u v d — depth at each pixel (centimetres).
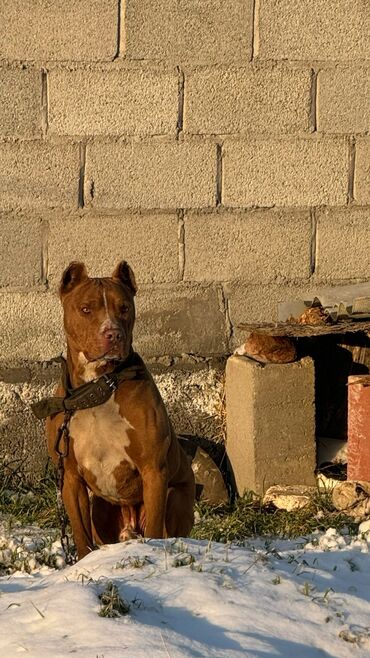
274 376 834
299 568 500
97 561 507
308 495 811
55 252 865
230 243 896
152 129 873
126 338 611
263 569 486
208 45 877
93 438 619
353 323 813
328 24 897
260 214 899
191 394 893
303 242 909
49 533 726
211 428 898
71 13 851
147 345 886
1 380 855
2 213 853
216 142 886
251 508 809
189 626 424
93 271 873
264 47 888
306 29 893
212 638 414
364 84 908
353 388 809
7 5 840
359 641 428
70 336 624
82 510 639
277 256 905
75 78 857
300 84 896
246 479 849
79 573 488
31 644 409
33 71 849
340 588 484
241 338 903
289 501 803
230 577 470
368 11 903
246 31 882
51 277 866
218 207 891
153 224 880
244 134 891
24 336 862
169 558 496
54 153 859
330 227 913
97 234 871
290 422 839
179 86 874
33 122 853
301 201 906
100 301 612
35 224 859
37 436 861
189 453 854
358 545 574
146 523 627
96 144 865
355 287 888
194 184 885
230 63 882
